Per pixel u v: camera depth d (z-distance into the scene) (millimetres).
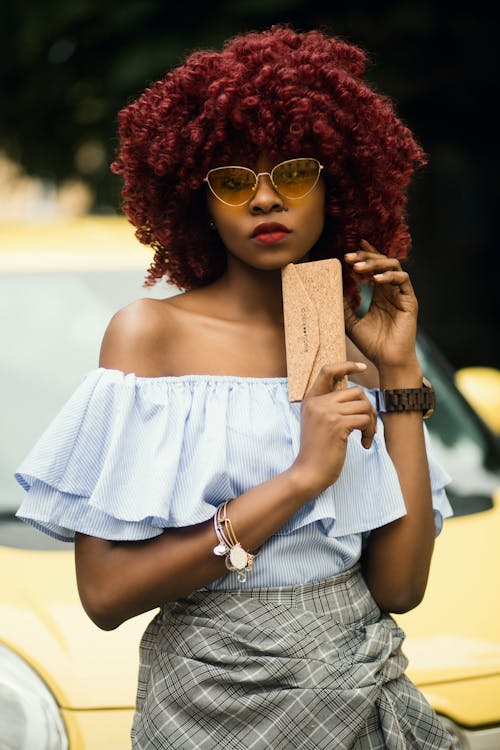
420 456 2215
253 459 2049
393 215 2367
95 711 2551
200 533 1977
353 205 2283
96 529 2008
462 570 3107
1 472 3414
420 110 9336
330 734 1977
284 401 2102
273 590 2045
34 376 3637
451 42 8016
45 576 2941
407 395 2219
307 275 2094
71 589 2887
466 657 2768
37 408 3568
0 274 3904
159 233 2336
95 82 7781
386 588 2205
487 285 13742
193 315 2180
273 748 1969
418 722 2129
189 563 1971
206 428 2045
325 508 2041
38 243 4133
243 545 1970
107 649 2680
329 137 2135
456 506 3459
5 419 3537
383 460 2156
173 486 1990
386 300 2262
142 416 2039
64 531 2105
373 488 2146
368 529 2123
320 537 2072
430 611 2932
